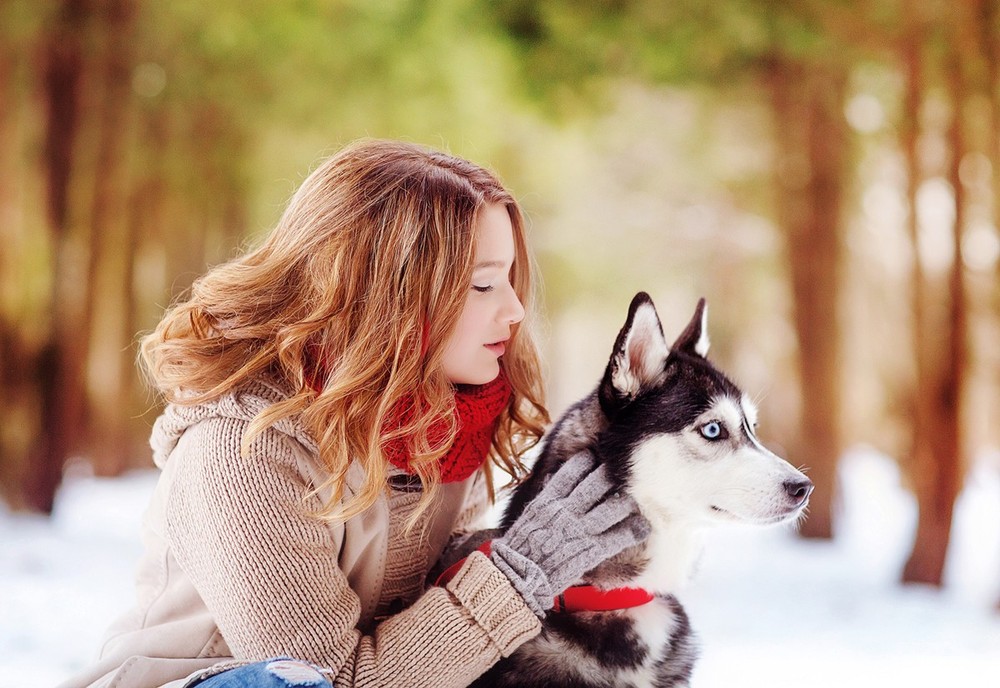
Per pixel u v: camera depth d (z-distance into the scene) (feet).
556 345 59.52
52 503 31.68
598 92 34.37
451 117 33.45
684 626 7.70
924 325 24.59
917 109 24.71
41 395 31.53
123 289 39.58
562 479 7.03
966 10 22.93
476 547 7.61
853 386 37.86
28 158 32.04
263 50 31.48
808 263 33.01
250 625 6.15
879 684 15.53
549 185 47.32
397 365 6.54
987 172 23.57
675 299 58.03
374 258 6.66
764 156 36.06
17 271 31.58
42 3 29.76
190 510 6.39
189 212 39.68
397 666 6.29
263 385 6.63
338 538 6.66
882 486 45.60
